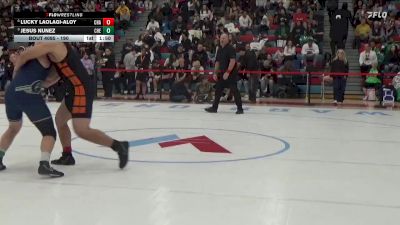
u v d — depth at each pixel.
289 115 11.00
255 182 4.76
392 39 17.83
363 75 14.85
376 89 15.74
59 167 5.36
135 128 8.60
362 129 8.81
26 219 3.61
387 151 6.58
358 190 4.51
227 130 8.45
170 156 6.05
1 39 20.62
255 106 13.09
